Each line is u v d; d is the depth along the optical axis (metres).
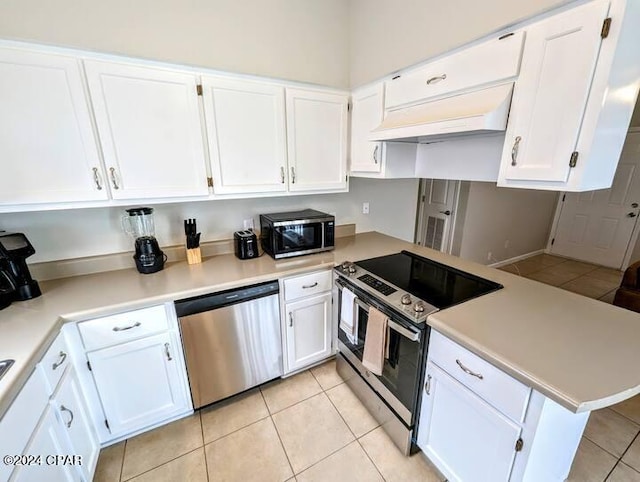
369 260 1.99
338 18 2.24
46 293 1.50
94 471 1.41
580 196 4.41
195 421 1.73
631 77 1.06
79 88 1.35
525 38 1.15
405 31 1.85
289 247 2.02
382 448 1.57
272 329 1.83
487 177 1.59
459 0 1.52
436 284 1.58
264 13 1.95
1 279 1.36
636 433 1.64
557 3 1.03
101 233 1.79
